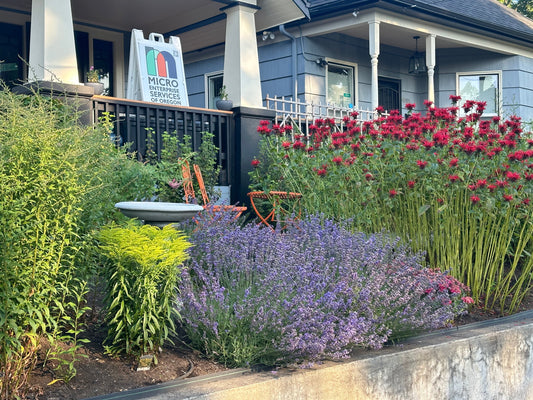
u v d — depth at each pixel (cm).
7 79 977
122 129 695
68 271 287
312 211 554
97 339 330
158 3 941
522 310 477
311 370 311
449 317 395
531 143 499
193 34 1048
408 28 1142
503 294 484
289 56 1154
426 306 403
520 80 1423
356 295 363
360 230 498
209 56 1242
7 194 256
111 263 311
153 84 812
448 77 1411
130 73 821
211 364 321
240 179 754
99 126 480
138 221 390
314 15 1096
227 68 795
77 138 296
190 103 1295
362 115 1094
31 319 261
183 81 850
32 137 270
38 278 264
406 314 374
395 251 460
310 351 318
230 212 498
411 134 500
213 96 1250
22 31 991
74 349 283
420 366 356
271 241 411
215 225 457
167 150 672
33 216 264
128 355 313
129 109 664
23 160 262
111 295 304
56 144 280
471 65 1411
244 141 760
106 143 423
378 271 397
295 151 596
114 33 1103
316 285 356
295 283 355
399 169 497
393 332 372
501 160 484
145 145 714
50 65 614
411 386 352
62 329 333
